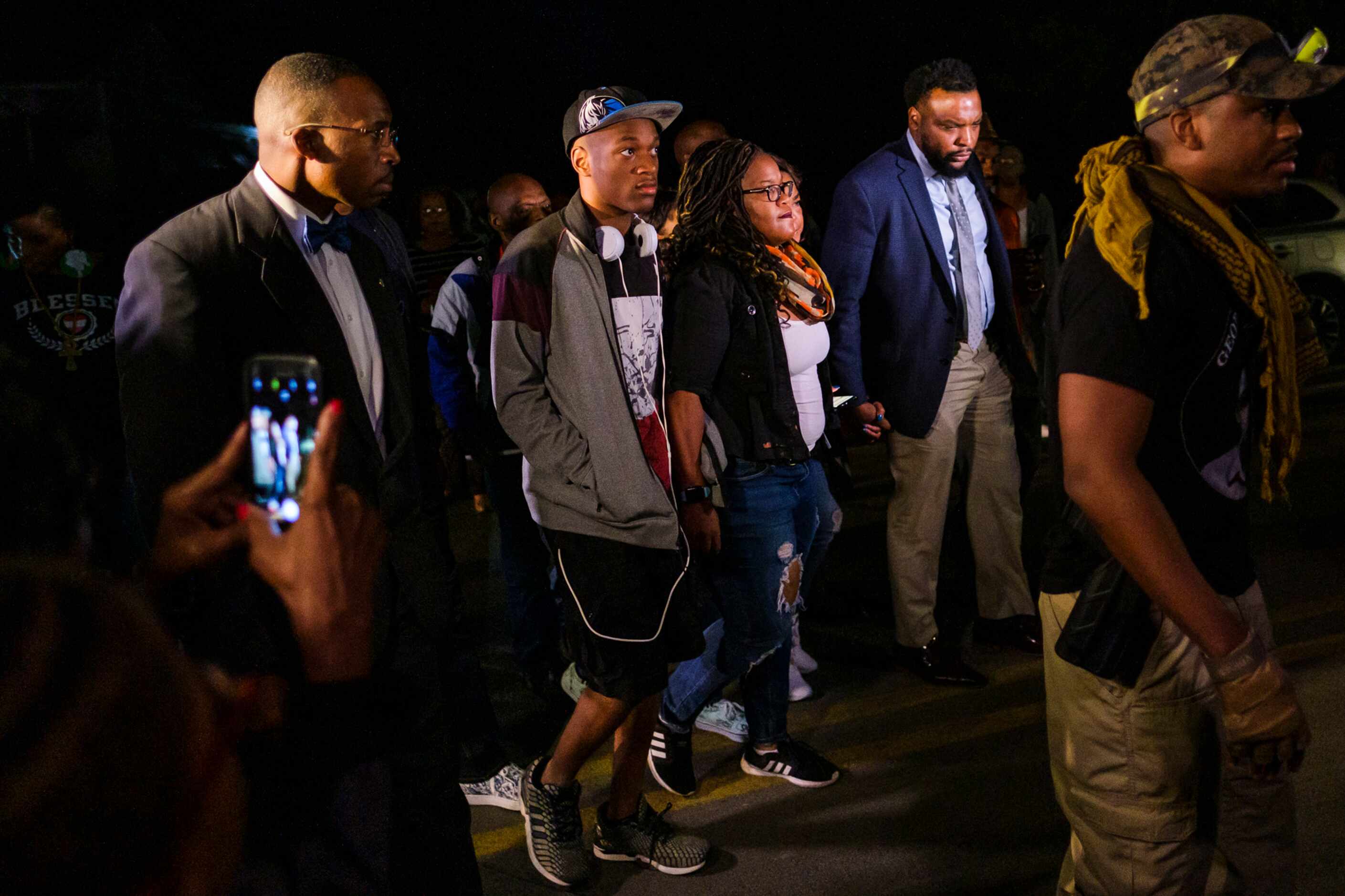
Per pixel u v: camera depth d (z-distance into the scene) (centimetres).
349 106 218
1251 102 174
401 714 224
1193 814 184
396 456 233
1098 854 190
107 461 270
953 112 371
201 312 205
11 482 129
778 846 301
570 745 277
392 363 238
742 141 306
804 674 414
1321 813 298
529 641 407
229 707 82
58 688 56
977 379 399
